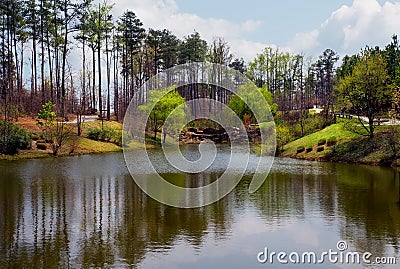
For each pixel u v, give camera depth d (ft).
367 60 132.46
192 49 213.87
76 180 84.58
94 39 205.87
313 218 55.21
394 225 51.70
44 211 57.88
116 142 156.97
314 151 135.44
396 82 136.05
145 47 234.79
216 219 54.70
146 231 49.03
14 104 161.38
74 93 192.24
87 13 197.98
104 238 46.11
